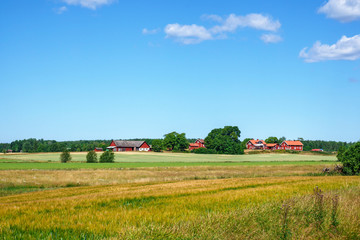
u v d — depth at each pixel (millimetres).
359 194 14570
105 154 80188
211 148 158375
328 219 9234
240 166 63531
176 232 7668
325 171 48281
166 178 43312
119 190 26125
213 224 8328
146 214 11820
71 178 41281
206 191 21312
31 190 33500
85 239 8156
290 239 7930
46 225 9969
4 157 102062
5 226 9695
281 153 146875
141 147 171875
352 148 45281
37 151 191000
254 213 9648
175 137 169625
